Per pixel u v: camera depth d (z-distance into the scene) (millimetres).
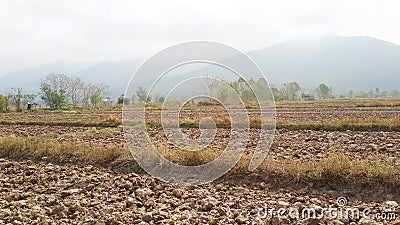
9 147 11750
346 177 7512
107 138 14531
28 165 10359
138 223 5859
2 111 45625
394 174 7289
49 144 11641
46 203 6938
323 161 8266
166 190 7844
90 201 7035
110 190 7777
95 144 12430
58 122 22859
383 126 15609
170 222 5844
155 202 7047
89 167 9727
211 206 6621
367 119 17281
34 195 7570
